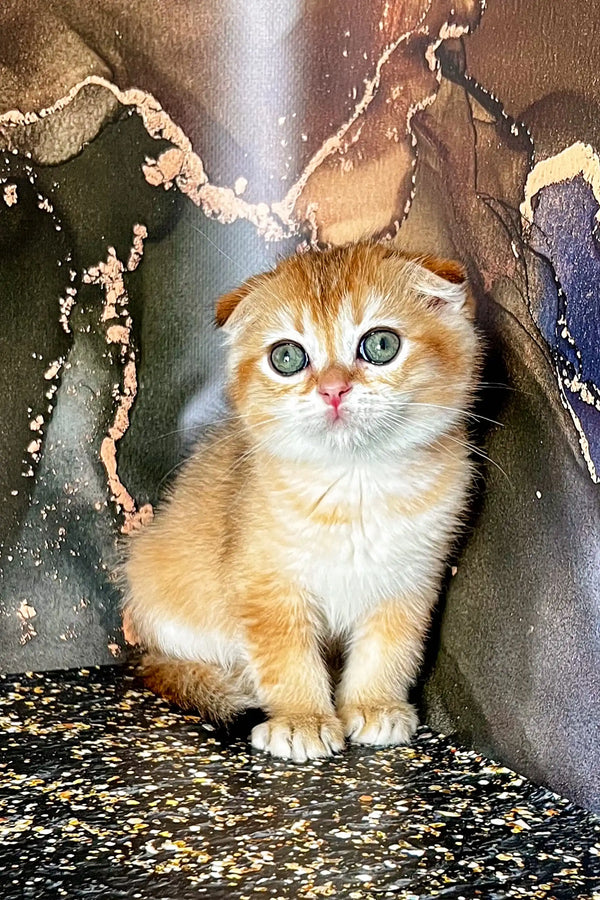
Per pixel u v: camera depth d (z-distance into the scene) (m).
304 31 0.67
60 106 0.67
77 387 0.69
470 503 0.61
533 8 0.55
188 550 0.66
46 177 0.67
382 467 0.60
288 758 0.59
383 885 0.50
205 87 0.68
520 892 0.49
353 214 0.67
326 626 0.64
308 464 0.60
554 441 0.55
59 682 0.68
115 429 0.69
